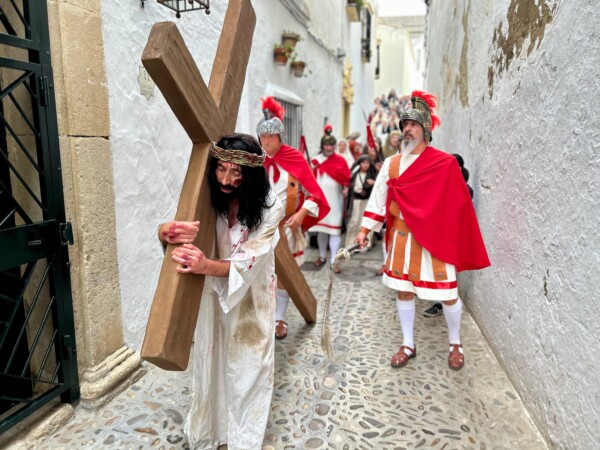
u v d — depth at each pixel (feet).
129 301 9.20
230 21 6.52
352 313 13.05
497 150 10.09
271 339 6.81
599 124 5.70
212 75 6.31
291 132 22.00
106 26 8.17
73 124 7.52
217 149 5.70
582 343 6.09
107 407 8.16
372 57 52.44
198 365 6.59
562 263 6.73
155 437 7.40
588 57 6.01
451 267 9.37
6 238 6.56
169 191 10.50
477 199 11.74
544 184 7.45
